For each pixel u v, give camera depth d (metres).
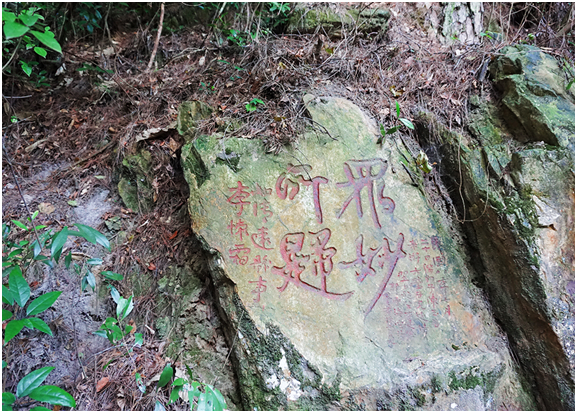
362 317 2.65
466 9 4.15
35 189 3.22
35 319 1.72
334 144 2.94
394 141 3.12
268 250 2.64
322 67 3.38
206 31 4.09
